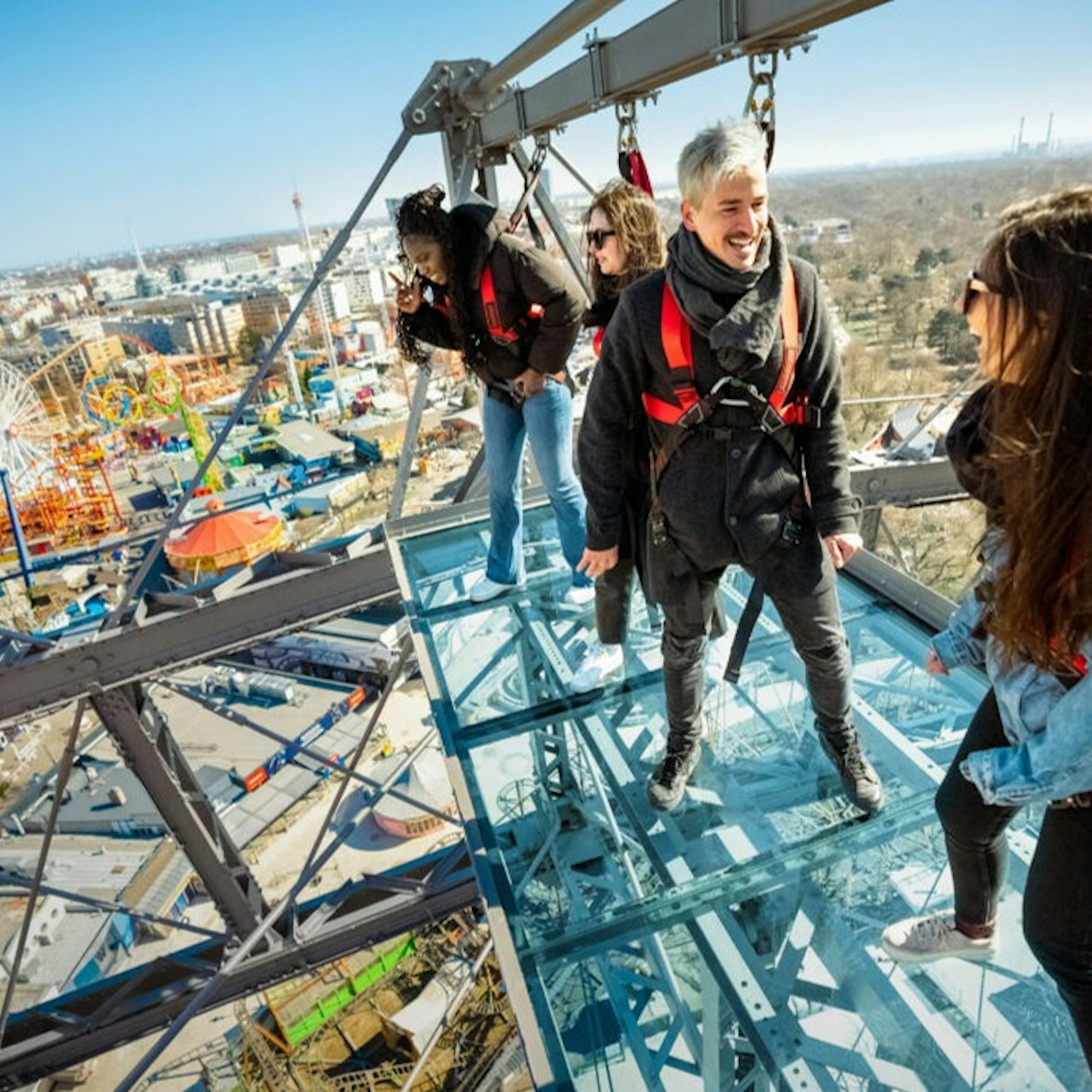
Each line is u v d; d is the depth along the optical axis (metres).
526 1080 19.16
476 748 3.17
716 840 2.59
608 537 2.42
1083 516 1.15
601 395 2.18
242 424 87.38
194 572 41.12
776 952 2.28
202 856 6.77
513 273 3.20
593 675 3.38
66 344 127.62
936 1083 2.01
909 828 2.55
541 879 2.59
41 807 34.72
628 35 2.77
